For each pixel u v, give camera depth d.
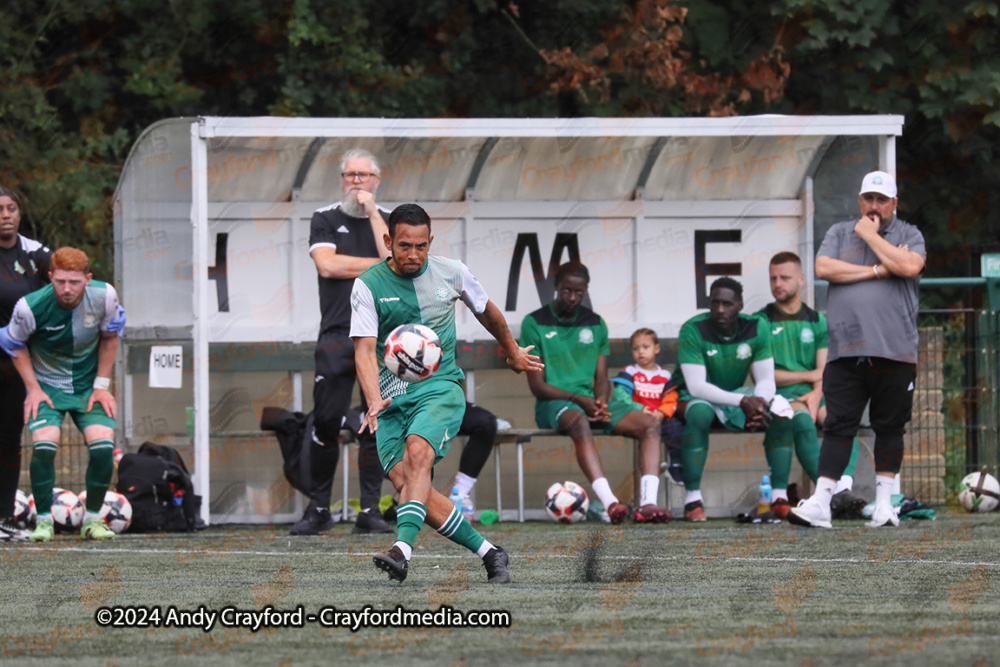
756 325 39.03
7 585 22.25
